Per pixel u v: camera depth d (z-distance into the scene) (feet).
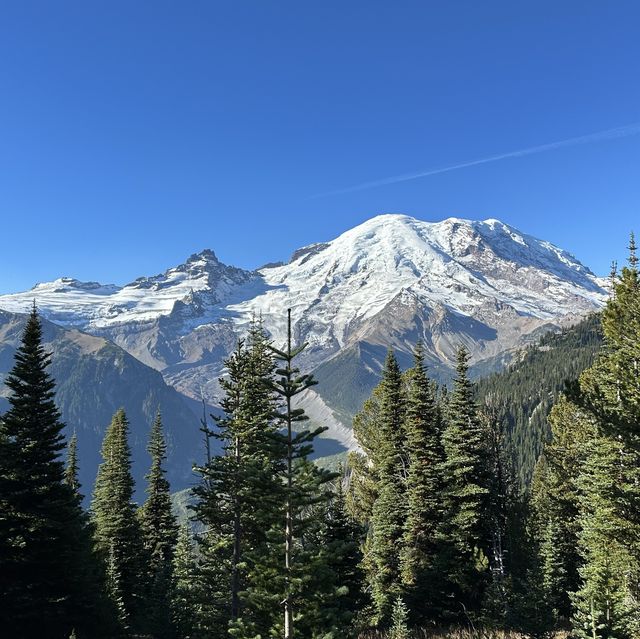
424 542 136.98
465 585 124.26
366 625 128.57
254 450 95.40
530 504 187.62
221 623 96.12
